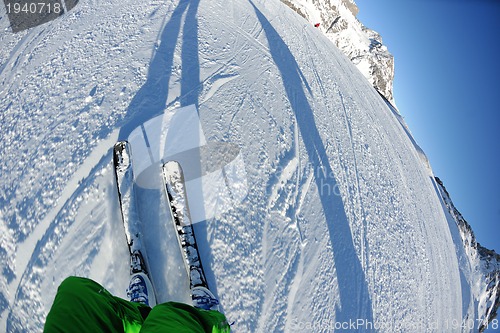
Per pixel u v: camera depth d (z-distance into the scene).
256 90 3.93
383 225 4.02
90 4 4.12
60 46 3.57
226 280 2.53
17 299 2.21
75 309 1.10
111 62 3.45
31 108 3.01
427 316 4.00
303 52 5.44
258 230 2.87
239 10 5.09
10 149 2.75
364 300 3.20
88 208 2.48
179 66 3.65
